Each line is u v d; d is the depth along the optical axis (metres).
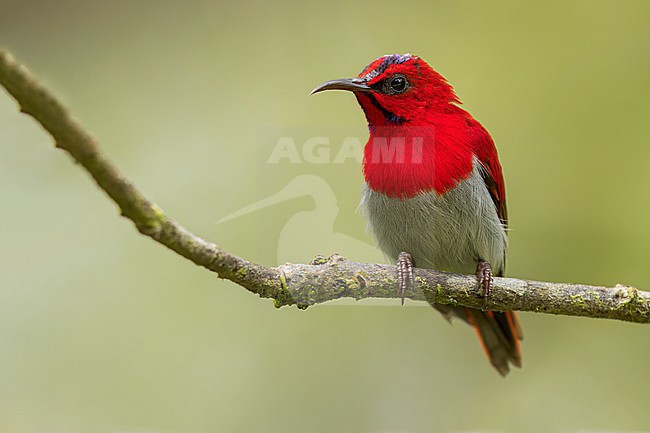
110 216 12.56
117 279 12.08
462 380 12.20
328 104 13.43
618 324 12.45
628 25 13.41
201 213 12.31
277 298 6.89
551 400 12.02
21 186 12.66
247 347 11.84
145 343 11.74
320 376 11.83
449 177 8.47
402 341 12.23
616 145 12.82
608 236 12.45
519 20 13.75
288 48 13.91
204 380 11.57
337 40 13.91
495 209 8.98
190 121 13.38
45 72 13.93
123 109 13.51
